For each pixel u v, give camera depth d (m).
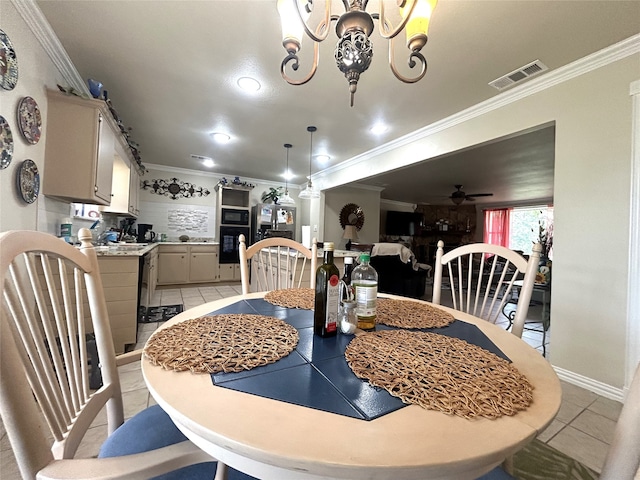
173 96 2.75
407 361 0.69
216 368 0.63
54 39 1.94
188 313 1.07
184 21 1.80
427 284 6.89
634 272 1.83
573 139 2.12
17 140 1.68
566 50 1.96
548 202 7.93
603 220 1.97
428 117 3.07
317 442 0.43
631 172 1.85
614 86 1.94
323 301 0.87
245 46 2.03
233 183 6.00
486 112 2.75
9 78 1.56
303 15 1.12
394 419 0.49
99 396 0.86
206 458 0.56
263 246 1.78
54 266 2.04
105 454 0.74
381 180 6.29
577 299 2.08
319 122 3.29
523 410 0.52
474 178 5.93
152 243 4.83
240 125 3.43
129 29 1.88
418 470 0.40
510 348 0.82
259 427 0.46
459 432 0.46
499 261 6.10
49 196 2.10
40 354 0.65
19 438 0.49
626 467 0.43
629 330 1.85
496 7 1.61
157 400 0.53
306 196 4.33
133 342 2.43
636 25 1.72
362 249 6.07
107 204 2.56
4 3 1.51
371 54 1.10
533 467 1.24
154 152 4.66
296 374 0.63
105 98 2.39
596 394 1.96
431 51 2.00
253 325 0.91
